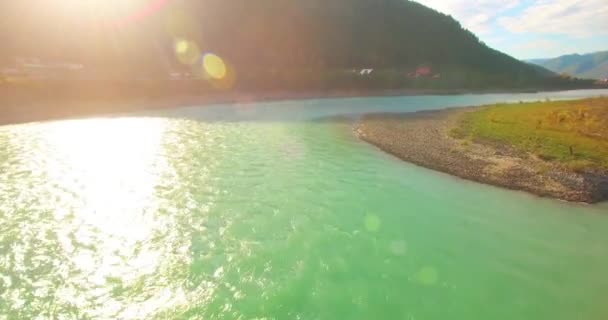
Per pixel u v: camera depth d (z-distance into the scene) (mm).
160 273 9797
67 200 14461
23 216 12945
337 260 10484
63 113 35406
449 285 9445
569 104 39406
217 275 9711
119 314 8289
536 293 9133
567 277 9781
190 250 10906
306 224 12633
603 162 17766
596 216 13273
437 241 11633
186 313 8312
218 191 15594
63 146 23125
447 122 33875
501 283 9539
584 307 8641
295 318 8172
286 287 9242
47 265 10055
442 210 13891
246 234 11875
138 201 14445
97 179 16984
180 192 15445
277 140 25828
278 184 16500
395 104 54312
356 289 9227
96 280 9469
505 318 8281
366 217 13266
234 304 8602
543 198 14922
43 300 8680
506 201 14727
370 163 19984
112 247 11031
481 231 12289
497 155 20516
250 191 15609
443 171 18547
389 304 8695
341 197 15078
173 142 24719
